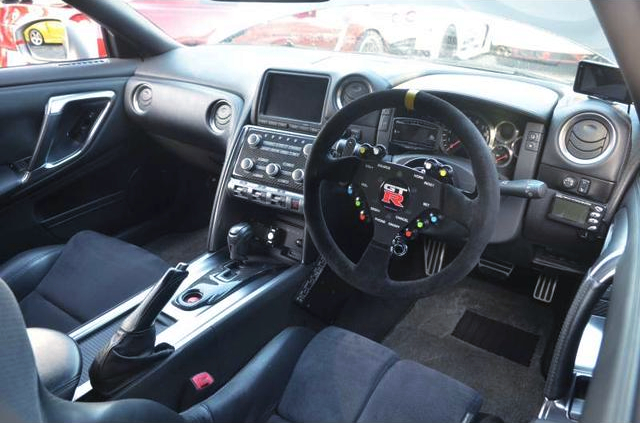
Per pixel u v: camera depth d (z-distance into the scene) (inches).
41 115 82.5
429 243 82.2
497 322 89.0
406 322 90.0
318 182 53.3
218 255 76.5
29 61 88.1
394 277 86.4
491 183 44.8
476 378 79.0
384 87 72.7
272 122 77.2
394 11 93.8
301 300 75.5
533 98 67.5
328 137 51.0
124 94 94.5
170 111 90.0
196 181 109.8
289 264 75.6
